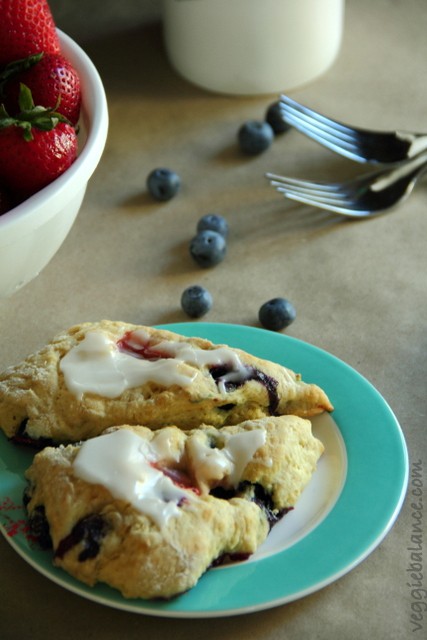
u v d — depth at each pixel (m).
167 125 0.85
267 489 0.59
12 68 0.67
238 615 0.57
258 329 0.67
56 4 0.94
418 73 0.88
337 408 0.63
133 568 0.55
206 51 0.85
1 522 0.58
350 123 0.84
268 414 0.63
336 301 0.72
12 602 0.58
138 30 0.92
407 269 0.74
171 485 0.57
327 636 0.57
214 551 0.56
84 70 0.69
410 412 0.65
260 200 0.79
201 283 0.73
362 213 0.77
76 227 0.77
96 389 0.61
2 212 0.65
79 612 0.57
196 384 0.61
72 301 0.72
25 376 0.62
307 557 0.57
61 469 0.58
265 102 0.86
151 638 0.57
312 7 0.83
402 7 0.94
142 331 0.64
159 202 0.79
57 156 0.65
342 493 0.60
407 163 0.79
